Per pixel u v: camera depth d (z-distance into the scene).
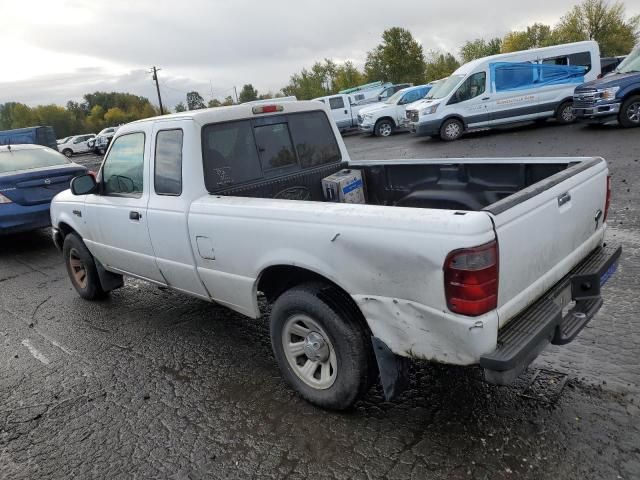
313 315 3.04
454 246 2.30
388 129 22.70
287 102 4.46
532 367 3.49
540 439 2.80
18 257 8.34
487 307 2.37
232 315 5.03
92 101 113.94
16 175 8.07
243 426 3.23
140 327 4.96
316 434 3.06
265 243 3.16
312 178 4.56
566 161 3.48
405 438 2.93
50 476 2.98
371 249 2.61
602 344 3.69
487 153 13.20
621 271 4.89
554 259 2.88
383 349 2.80
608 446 2.69
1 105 105.75
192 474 2.86
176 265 4.00
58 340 4.87
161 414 3.47
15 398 3.88
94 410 3.61
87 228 5.10
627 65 14.21
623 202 7.09
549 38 48.84
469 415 3.07
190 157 3.77
